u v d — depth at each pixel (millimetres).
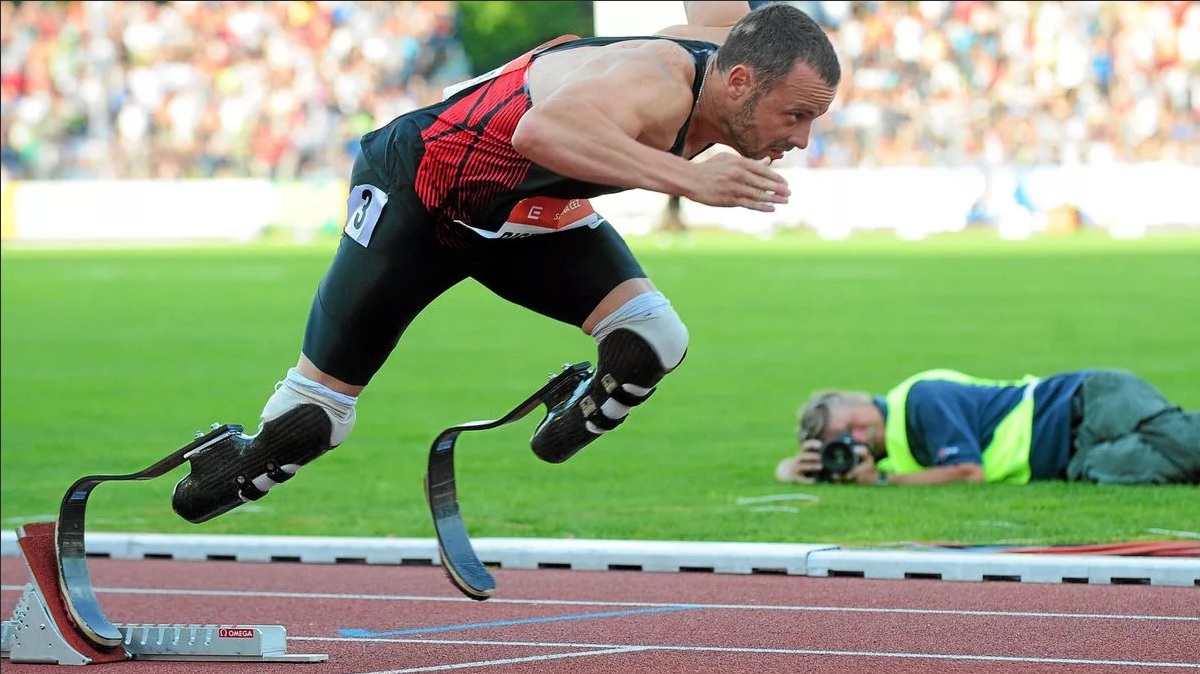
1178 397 37125
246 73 118562
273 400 14656
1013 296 63719
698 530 23031
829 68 12398
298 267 82125
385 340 14406
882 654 15242
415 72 121688
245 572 21031
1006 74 112000
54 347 53062
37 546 15508
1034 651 15258
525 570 20641
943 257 83062
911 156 111438
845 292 66500
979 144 110938
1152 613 17031
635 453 31219
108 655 15422
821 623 16859
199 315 62250
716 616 17375
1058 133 110438
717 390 40781
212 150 116938
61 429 36219
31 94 117688
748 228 109688
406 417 37250
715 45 13055
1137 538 21406
